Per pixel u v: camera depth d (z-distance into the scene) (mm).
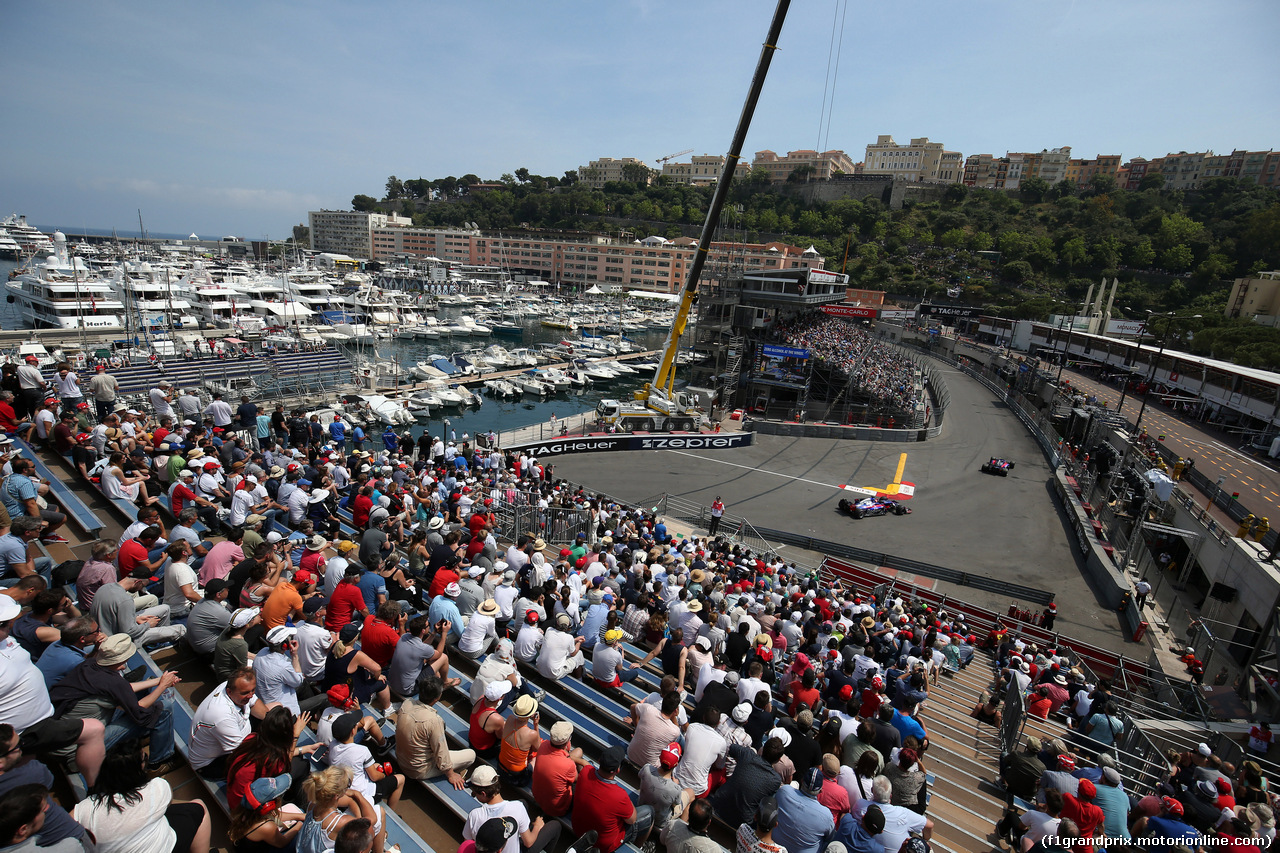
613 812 6414
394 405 55250
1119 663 21172
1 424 16047
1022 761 10016
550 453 42344
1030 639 21641
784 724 8672
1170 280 138125
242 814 5785
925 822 7137
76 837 4793
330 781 5375
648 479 38531
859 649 13203
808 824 6855
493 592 11352
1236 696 18344
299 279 106000
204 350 62625
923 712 14102
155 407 23547
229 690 6707
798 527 32562
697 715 8750
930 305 133750
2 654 5941
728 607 14727
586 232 190875
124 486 13406
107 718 6406
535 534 20594
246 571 9672
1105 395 61750
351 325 88188
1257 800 9633
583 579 14180
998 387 68812
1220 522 27641
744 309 64375
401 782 7312
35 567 9742
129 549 9742
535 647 10117
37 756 5852
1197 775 9758
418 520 16750
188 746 6973
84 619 6945
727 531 31156
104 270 99438
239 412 21734
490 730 7887
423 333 100875
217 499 14062
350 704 7242
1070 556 30844
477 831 5680
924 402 60250
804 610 16562
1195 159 190250
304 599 9633
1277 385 43094
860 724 8797
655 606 12898
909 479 40750
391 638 8727
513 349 95000
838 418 57812
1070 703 14656
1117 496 33844
